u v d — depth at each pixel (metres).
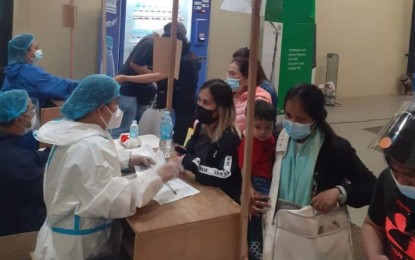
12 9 4.55
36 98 3.62
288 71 5.45
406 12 7.75
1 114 2.31
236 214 1.87
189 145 2.39
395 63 7.90
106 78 1.83
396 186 1.31
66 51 5.01
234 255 1.90
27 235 2.14
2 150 2.24
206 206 1.91
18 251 2.13
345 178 1.96
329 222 1.87
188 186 2.10
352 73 7.55
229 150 2.12
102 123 1.85
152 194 1.83
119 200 1.71
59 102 3.66
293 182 1.93
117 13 4.62
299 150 1.95
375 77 7.78
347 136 5.41
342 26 7.23
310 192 1.89
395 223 1.32
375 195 1.45
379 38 7.63
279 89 5.43
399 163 1.15
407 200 1.27
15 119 2.35
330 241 1.85
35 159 2.36
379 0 7.45
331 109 6.83
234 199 2.06
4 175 2.19
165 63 2.63
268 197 1.98
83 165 1.71
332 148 1.90
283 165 1.97
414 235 1.27
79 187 1.72
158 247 1.74
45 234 1.86
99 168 1.71
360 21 7.37
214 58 5.93
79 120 1.83
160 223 1.75
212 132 2.22
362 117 6.37
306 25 5.44
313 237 1.83
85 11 5.01
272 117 2.09
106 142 1.79
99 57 5.11
